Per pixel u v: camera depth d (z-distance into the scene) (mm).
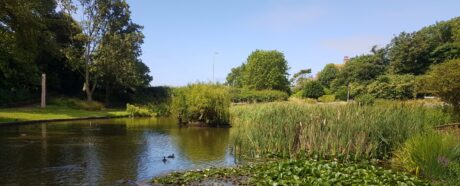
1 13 19172
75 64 39625
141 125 25047
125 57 41250
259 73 77625
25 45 21406
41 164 11312
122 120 29484
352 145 12844
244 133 15992
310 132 13211
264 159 12852
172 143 16391
